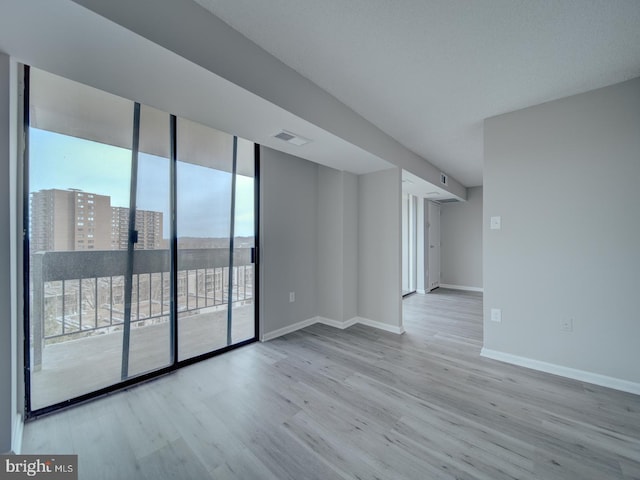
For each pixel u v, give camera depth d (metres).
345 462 1.39
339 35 1.59
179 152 2.41
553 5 1.36
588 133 2.15
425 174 4.02
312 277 3.67
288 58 1.79
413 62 1.83
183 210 2.45
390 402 1.90
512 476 1.30
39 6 1.01
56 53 1.28
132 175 2.13
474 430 1.62
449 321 3.83
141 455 1.44
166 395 1.99
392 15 1.44
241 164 2.91
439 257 6.70
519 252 2.44
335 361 2.54
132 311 2.16
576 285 2.20
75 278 1.90
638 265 1.98
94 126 1.95
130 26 1.15
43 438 1.56
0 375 1.27
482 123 2.75
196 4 1.37
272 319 3.13
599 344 2.11
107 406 1.86
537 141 2.36
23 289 1.68
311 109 2.04
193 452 1.46
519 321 2.44
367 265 3.64
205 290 2.62
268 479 1.30
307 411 1.80
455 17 1.44
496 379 2.20
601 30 1.51
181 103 1.76
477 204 6.21
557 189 2.27
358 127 2.55
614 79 2.00
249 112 1.87
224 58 1.49
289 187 3.35
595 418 1.72
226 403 1.89
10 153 1.29
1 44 1.21
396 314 3.34
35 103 1.71
